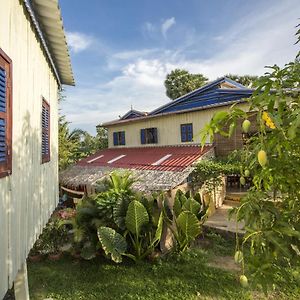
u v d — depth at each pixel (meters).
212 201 12.86
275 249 1.64
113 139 22.77
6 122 3.21
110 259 9.25
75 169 20.25
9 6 3.38
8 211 3.23
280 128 1.59
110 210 9.29
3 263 3.03
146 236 9.17
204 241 10.48
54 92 7.41
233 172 11.98
